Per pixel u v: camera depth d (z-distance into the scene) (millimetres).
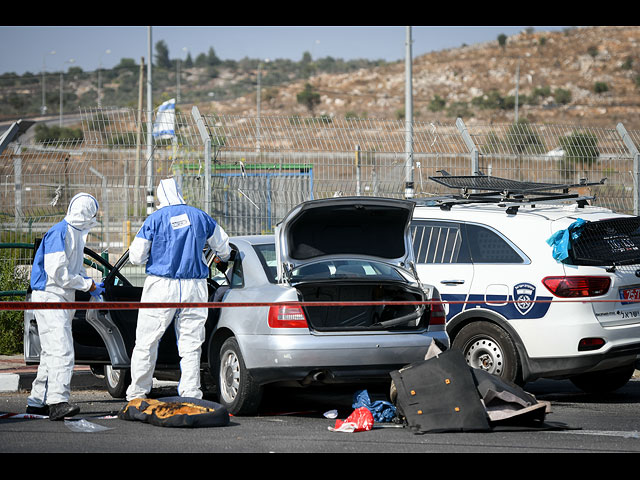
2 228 27219
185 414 15242
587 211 20078
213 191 27047
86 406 18656
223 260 17828
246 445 13492
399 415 15484
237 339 16703
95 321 17344
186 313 17016
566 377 20062
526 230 19391
